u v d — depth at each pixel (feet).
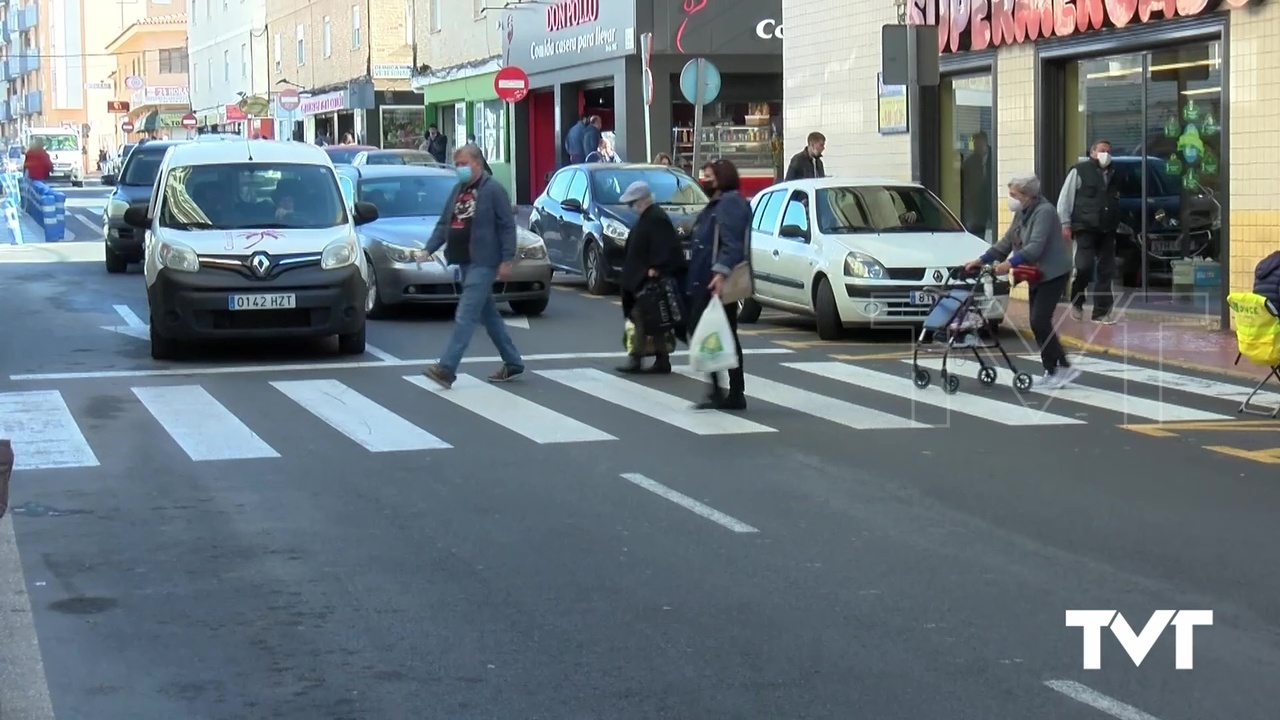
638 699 18.62
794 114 83.20
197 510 28.60
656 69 104.17
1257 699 18.72
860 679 19.34
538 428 37.04
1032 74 63.98
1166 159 58.18
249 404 40.50
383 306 60.18
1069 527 27.25
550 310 63.67
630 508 28.68
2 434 36.17
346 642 20.85
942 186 72.23
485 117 138.31
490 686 19.11
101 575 24.22
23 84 398.62
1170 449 34.63
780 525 27.37
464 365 47.88
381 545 26.02
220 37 238.48
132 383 44.11
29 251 98.58
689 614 22.07
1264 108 52.24
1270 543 26.13
